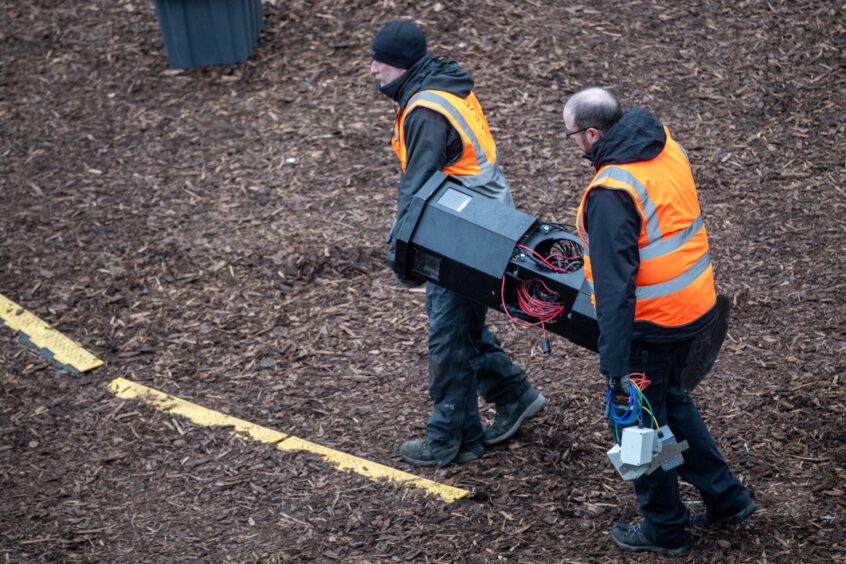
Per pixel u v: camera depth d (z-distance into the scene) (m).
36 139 28.83
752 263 22.11
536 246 14.61
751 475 16.19
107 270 23.86
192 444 18.41
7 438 18.83
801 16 29.56
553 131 26.78
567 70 28.55
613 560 14.76
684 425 14.16
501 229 14.54
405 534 15.73
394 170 26.30
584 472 16.95
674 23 29.86
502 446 17.92
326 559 15.26
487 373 17.50
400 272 15.52
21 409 19.70
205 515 16.55
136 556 15.62
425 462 17.55
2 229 25.55
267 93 29.56
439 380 16.80
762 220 23.44
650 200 12.64
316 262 23.39
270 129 28.16
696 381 14.65
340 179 26.16
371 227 24.42
